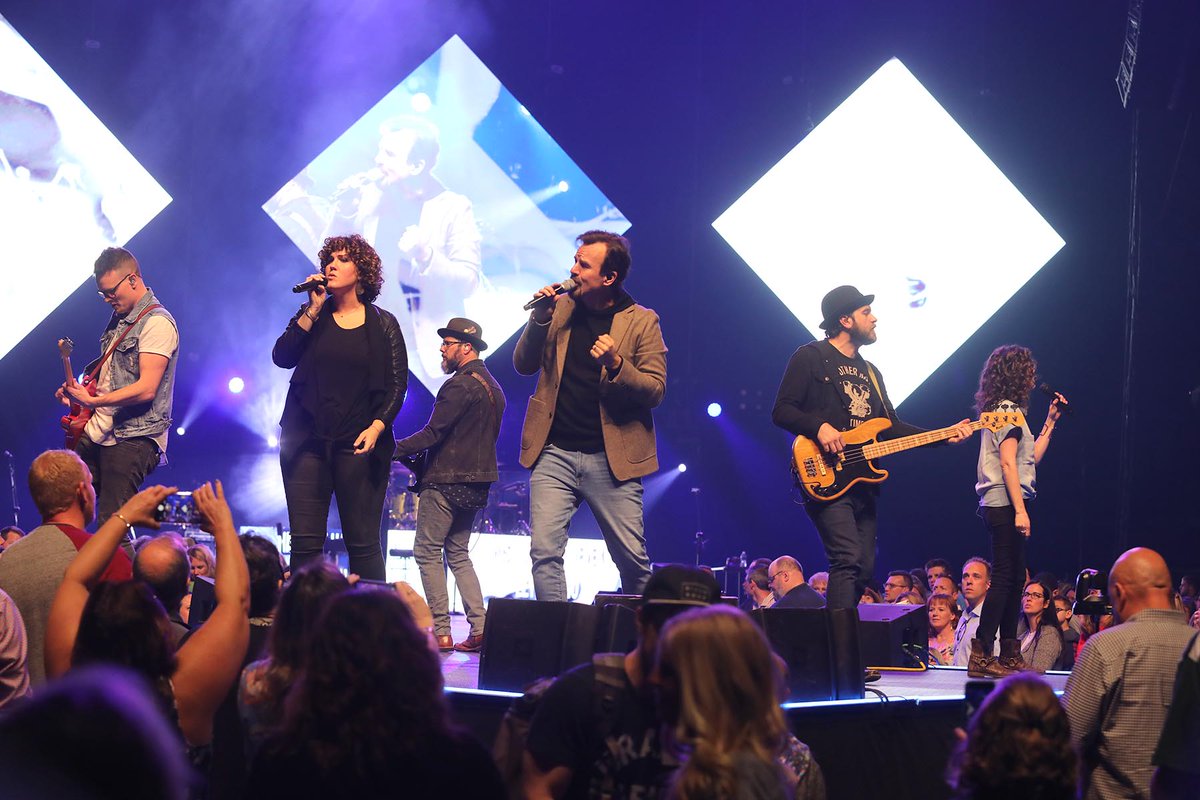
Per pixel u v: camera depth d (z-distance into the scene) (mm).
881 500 14266
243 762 3936
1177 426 11797
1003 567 5605
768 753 2463
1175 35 9945
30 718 1816
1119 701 3910
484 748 2418
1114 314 12695
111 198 13266
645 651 2867
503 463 14219
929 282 12289
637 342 4977
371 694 2340
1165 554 11836
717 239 14203
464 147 13672
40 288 13109
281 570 4000
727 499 14953
